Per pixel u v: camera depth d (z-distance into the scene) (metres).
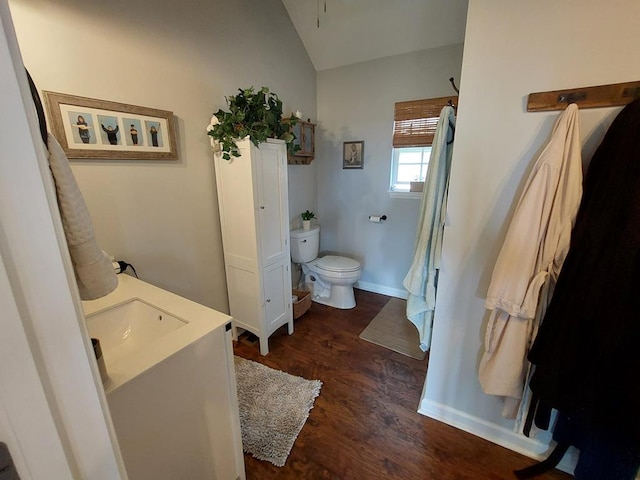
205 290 2.06
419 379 1.84
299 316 2.52
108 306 1.16
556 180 0.98
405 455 1.34
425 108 2.47
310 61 2.80
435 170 1.41
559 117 1.00
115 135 1.45
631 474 0.96
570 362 0.96
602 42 0.93
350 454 1.35
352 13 2.29
